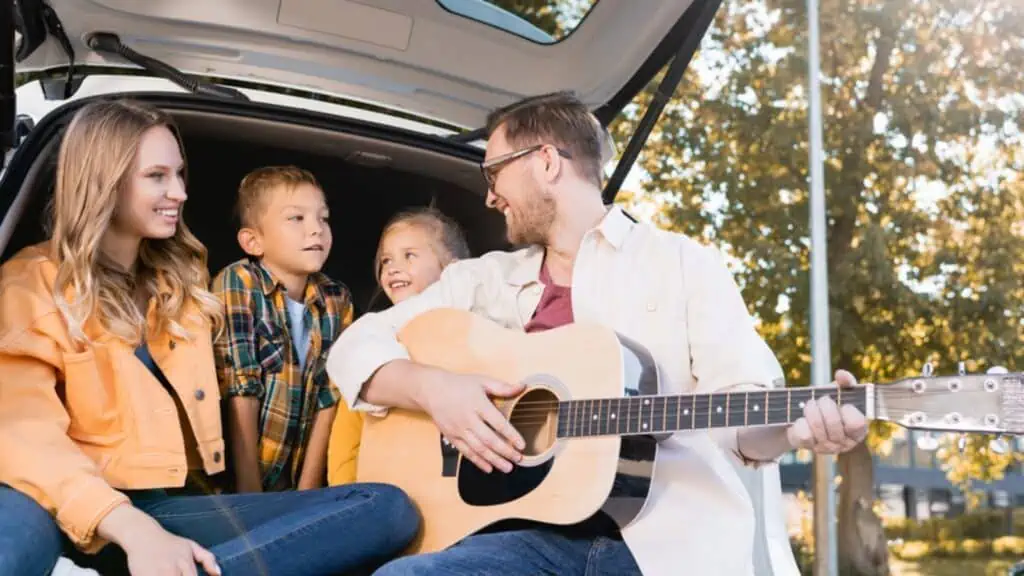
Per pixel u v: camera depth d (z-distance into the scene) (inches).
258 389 119.6
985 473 385.7
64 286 104.0
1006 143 374.9
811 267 292.7
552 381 101.7
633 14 129.9
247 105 125.9
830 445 85.7
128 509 94.5
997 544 410.9
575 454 98.2
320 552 101.1
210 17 130.6
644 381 98.2
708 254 104.8
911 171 370.6
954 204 375.9
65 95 134.0
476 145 146.0
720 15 372.2
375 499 103.4
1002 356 369.4
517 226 111.6
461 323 111.1
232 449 118.8
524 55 137.4
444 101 143.6
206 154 131.6
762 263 358.3
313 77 139.3
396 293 133.0
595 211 110.7
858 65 376.8
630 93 138.1
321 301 129.1
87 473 95.0
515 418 103.7
